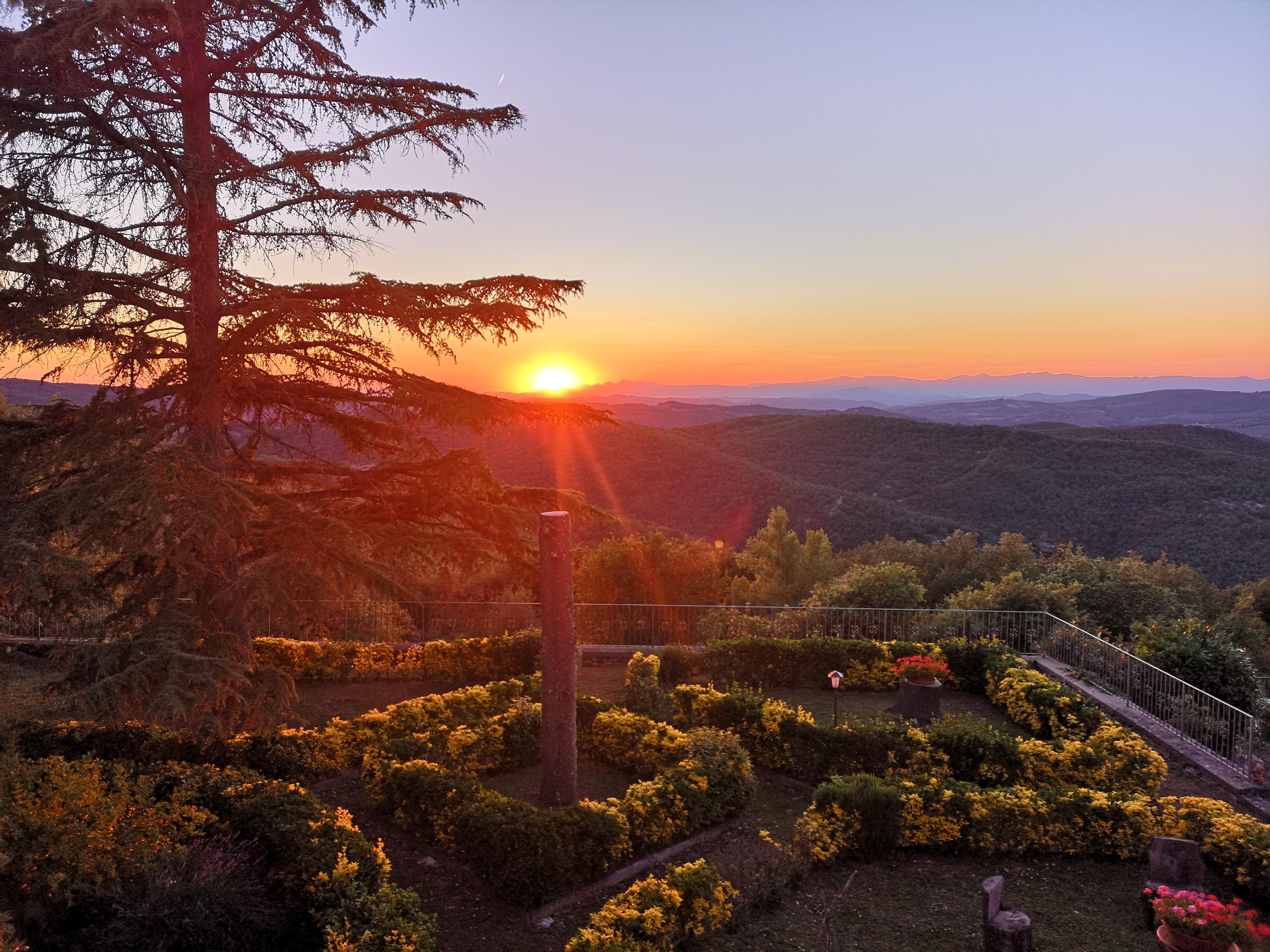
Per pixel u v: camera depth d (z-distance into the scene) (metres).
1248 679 11.95
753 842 8.60
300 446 10.27
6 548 6.30
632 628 17.25
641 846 8.06
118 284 7.97
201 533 7.06
